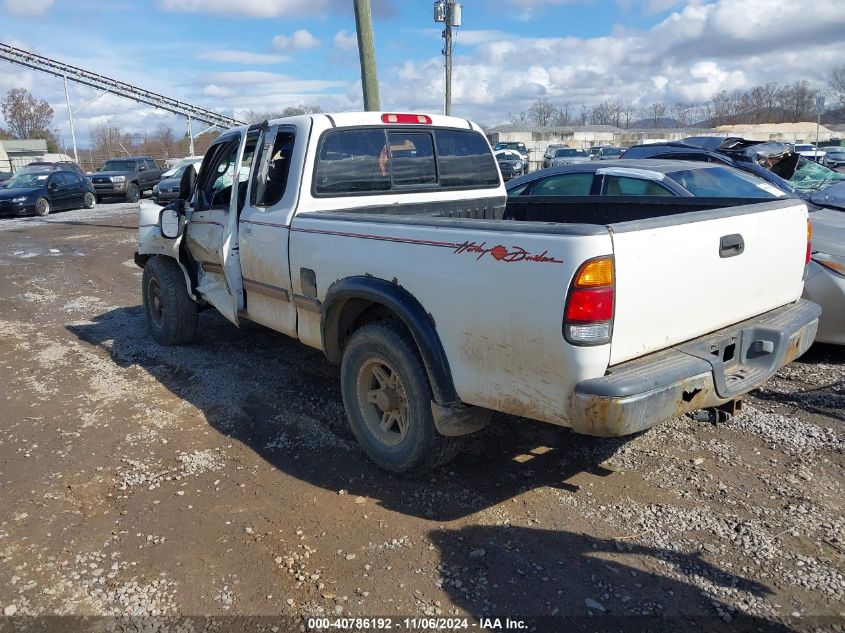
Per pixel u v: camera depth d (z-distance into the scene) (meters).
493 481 3.82
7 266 11.97
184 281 6.34
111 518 3.55
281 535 3.35
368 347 3.80
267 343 6.53
